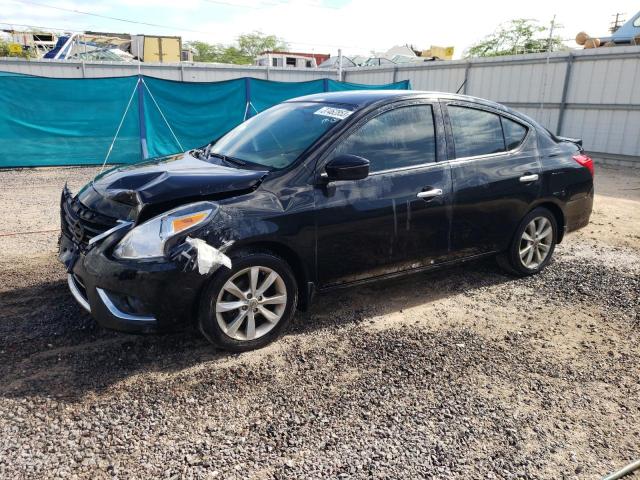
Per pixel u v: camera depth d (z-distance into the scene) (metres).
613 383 3.40
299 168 3.65
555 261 5.78
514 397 3.20
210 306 3.32
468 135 4.54
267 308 3.68
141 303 3.15
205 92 12.26
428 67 19.48
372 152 3.96
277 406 3.02
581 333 4.09
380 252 4.03
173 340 3.69
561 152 5.20
